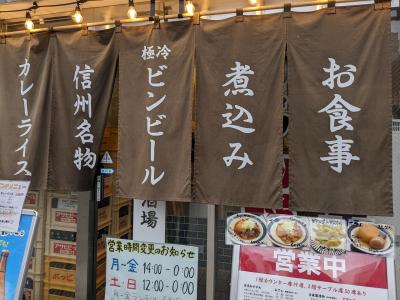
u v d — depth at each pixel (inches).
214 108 126.0
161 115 130.6
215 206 142.3
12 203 128.9
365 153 112.7
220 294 141.9
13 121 146.0
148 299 138.6
